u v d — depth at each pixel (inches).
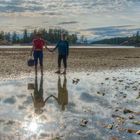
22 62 1227.9
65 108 444.5
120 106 464.1
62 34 895.7
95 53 2365.9
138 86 671.8
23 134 319.6
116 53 2522.1
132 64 1326.3
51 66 1115.9
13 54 1815.9
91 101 498.6
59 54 898.1
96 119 384.5
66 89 615.8
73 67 1101.7
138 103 488.7
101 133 327.3
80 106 459.5
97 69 1053.2
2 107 440.8
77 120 378.6
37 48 840.3
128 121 378.9
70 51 2586.1
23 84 665.6
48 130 335.3
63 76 834.2
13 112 413.1
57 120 376.8
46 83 693.3
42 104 469.4
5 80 716.0
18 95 534.9
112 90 610.9
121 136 319.3
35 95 541.6
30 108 439.5
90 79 781.9
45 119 381.1
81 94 560.7
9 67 1009.5
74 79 774.5
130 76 870.4
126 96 546.9
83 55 1980.8
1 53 1911.9
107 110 436.1
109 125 353.7
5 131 328.5
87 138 310.2
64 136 315.6
